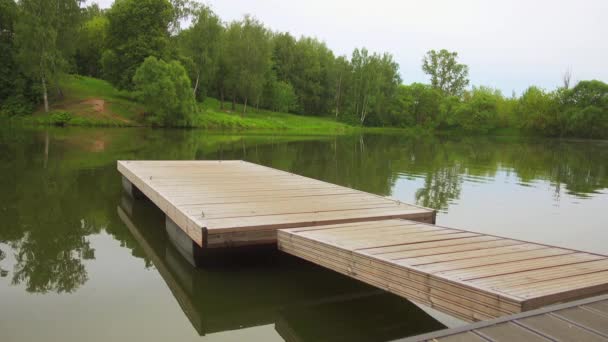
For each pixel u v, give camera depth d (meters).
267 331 3.86
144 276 5.03
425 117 65.88
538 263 3.84
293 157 18.52
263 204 6.30
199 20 43.62
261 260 5.56
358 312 4.27
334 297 4.59
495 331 2.41
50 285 4.72
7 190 9.30
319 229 5.11
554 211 9.08
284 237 5.00
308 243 4.65
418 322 4.08
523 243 4.54
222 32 47.62
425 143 33.84
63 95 37.53
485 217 8.47
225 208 5.96
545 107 52.91
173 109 35.78
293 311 4.26
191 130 36.47
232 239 4.96
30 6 32.44
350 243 4.45
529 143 38.75
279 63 61.97
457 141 39.34
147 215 7.74
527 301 2.89
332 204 6.41
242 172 9.53
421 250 4.22
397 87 64.31
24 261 5.42
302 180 8.60
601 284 3.27
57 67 34.44
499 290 3.11
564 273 3.56
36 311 4.12
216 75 49.50
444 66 76.75
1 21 36.12
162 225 7.15
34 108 34.69
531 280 3.37
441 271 3.56
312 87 63.22
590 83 50.41
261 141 27.56
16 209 7.84
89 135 25.11
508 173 15.34
